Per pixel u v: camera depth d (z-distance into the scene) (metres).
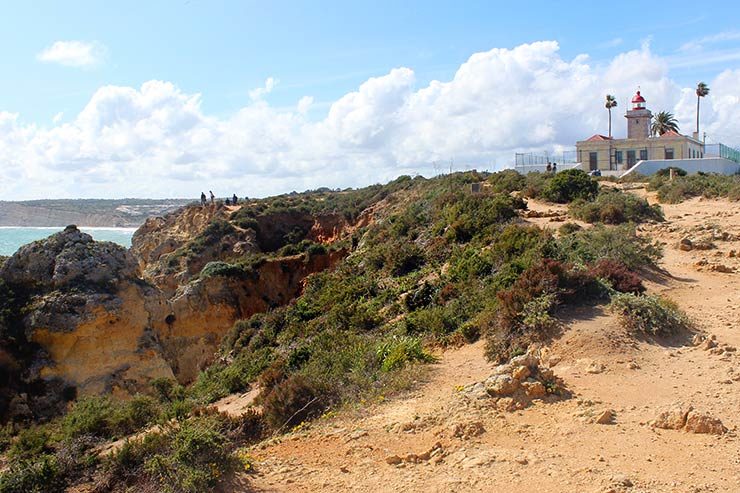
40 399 24.95
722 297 17.91
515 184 41.38
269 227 55.69
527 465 8.51
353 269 31.58
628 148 58.72
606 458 8.52
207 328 39.12
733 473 7.83
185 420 12.12
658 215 32.28
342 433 10.57
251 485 8.78
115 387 26.58
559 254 20.16
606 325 14.16
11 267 28.50
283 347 23.89
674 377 11.71
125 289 29.38
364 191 63.47
